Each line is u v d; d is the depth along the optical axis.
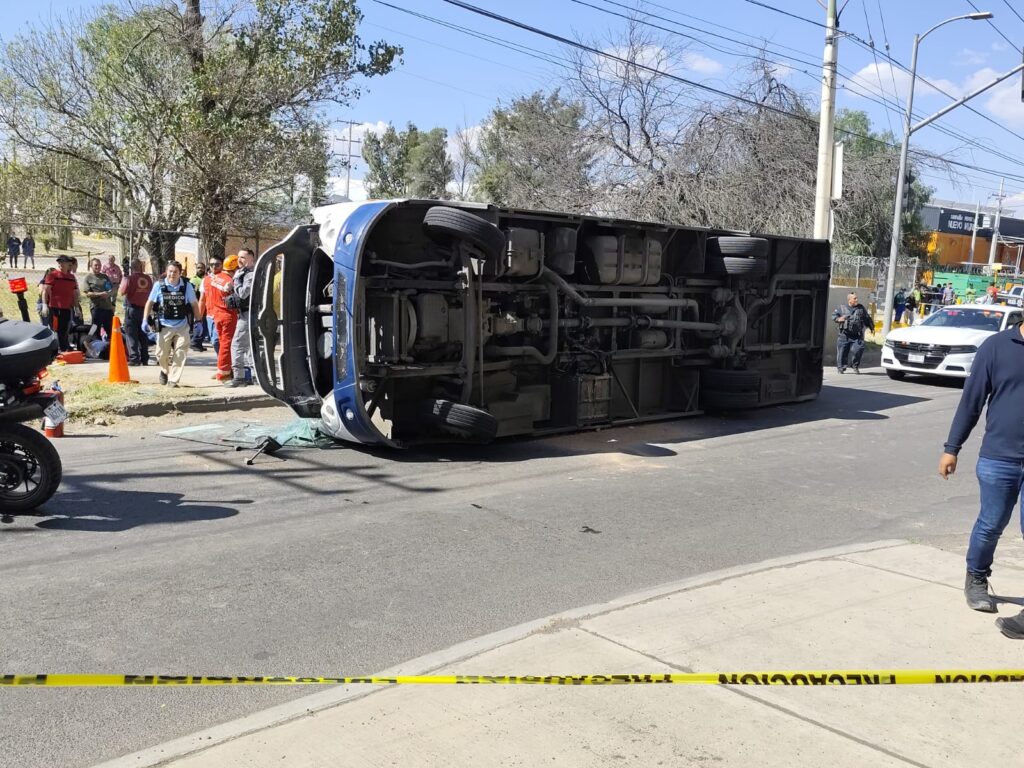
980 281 52.25
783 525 7.47
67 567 5.90
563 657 4.47
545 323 10.66
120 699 4.16
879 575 5.84
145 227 20.83
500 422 10.19
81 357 14.88
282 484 8.30
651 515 7.65
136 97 20.67
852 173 29.62
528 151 31.23
